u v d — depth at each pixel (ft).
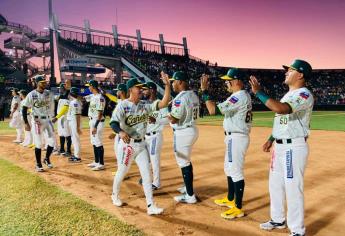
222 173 24.50
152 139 20.11
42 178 22.44
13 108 39.75
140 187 20.70
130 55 149.48
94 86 25.32
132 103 15.49
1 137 46.62
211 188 20.43
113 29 152.35
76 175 23.71
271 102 11.68
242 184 15.47
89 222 14.35
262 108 151.74
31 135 37.76
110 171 25.07
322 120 82.94
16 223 14.19
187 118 16.97
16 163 27.99
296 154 12.45
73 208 16.12
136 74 132.98
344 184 21.36
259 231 13.87
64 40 139.74
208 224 14.61
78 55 132.87
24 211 15.67
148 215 15.69
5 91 111.45
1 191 19.04
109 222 14.38
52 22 132.05
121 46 154.40
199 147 37.70
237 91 15.62
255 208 16.76
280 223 14.02
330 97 168.96
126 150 15.78
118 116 15.17
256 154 32.68
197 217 15.47
